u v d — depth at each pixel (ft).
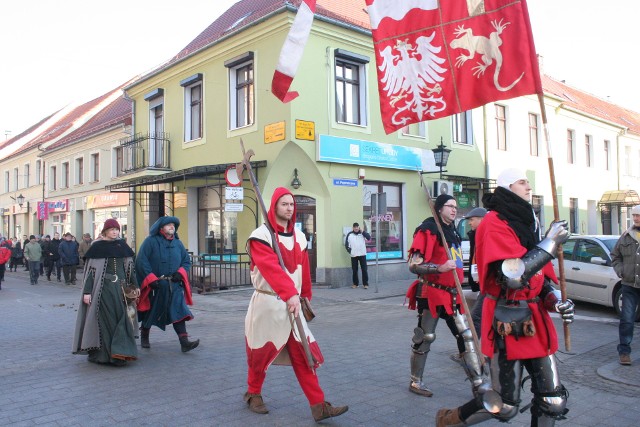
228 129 51.24
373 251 51.16
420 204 55.77
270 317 13.85
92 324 19.93
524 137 72.08
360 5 57.11
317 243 47.85
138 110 66.13
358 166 49.55
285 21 44.91
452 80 13.76
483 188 63.82
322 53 47.14
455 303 15.64
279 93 15.76
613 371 18.52
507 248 9.68
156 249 22.33
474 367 15.46
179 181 57.36
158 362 20.68
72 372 19.27
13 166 115.55
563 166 80.69
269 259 13.24
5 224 120.67
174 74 58.54
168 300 22.30
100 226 79.36
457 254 15.89
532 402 10.38
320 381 17.61
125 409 14.98
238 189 43.24
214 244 54.49
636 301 19.69
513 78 12.62
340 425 13.58
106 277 20.33
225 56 51.60
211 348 23.38
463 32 13.56
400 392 16.33
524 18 12.55
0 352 23.00
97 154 80.18
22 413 14.70
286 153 45.65
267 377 18.30
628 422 13.69
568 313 9.93
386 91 14.94
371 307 36.65
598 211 89.56
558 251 10.14
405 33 14.58
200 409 14.94
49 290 52.65
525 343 9.98
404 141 54.03
